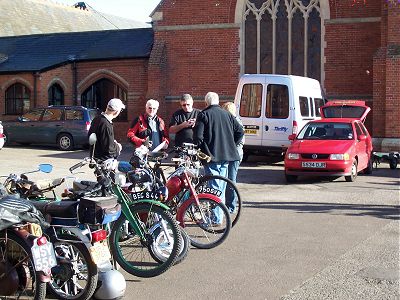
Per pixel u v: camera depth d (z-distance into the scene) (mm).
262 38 23672
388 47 20109
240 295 5867
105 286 5625
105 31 28422
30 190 6129
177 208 7836
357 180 14641
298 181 14547
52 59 27078
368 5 22109
